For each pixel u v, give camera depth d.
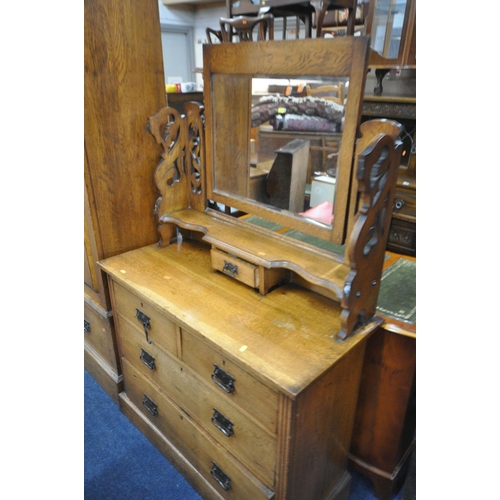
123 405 1.64
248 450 1.08
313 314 1.12
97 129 1.28
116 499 1.34
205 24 3.23
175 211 1.51
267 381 0.89
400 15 1.58
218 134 1.29
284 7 1.18
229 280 1.30
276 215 1.19
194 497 1.35
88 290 1.59
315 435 1.03
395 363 1.15
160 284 1.27
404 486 1.29
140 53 1.31
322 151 1.02
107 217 1.40
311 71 0.98
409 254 1.96
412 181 1.91
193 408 1.24
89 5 1.16
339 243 1.06
